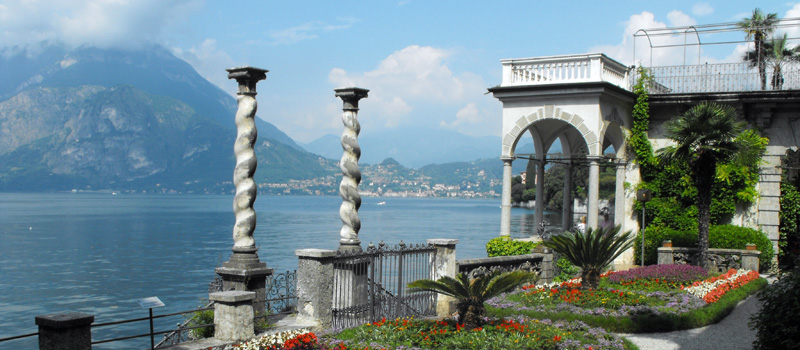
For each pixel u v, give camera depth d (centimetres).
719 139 2066
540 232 2316
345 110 1576
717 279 1897
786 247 2512
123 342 3139
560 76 2361
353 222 1557
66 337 839
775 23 2469
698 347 1260
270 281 1499
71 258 6838
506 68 2445
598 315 1447
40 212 17425
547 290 1689
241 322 1116
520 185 15925
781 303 954
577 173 8025
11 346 3098
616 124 2450
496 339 1128
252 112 1359
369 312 1355
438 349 1109
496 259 1773
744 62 2464
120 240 9088
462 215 17512
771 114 2419
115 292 4650
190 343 1077
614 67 2439
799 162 2366
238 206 1344
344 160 1566
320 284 1259
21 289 4775
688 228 2469
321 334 1192
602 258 1672
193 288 4828
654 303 1532
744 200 2438
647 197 2281
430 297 1561
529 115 2398
